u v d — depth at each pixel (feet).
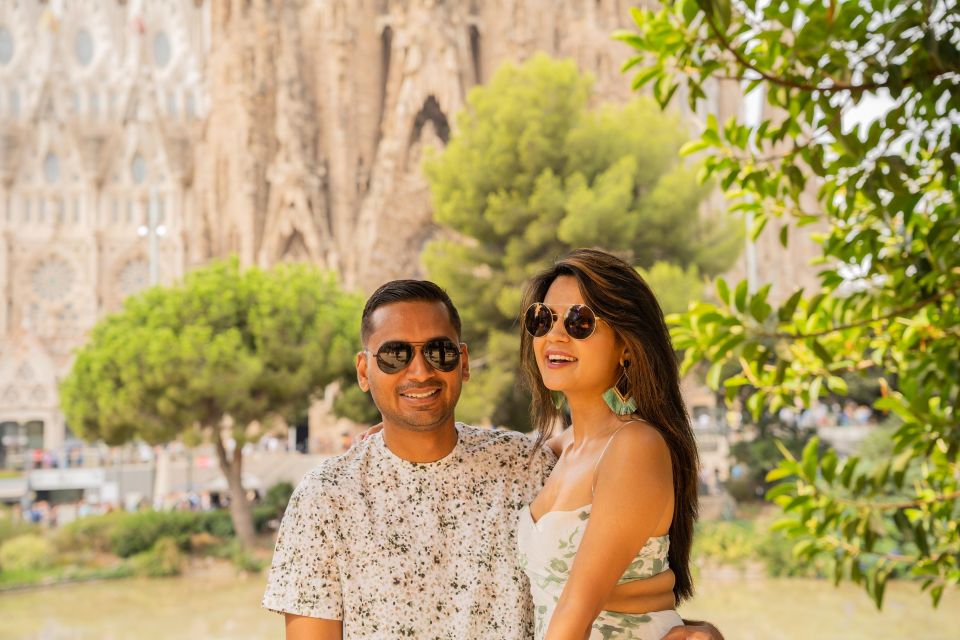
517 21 212.84
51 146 252.42
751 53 12.07
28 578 92.22
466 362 9.18
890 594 74.13
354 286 211.61
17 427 237.66
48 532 111.04
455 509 8.80
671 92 12.85
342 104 220.43
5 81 256.11
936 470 14.42
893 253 13.69
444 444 8.92
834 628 64.28
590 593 7.02
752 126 13.55
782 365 12.37
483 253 101.04
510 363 95.30
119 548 101.81
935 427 12.74
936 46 9.93
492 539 8.76
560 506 8.02
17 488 154.51
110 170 252.83
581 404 8.31
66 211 250.78
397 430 8.82
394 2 217.36
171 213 248.11
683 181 98.37
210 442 110.11
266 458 157.48
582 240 94.58
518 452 9.19
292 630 8.48
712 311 12.91
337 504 8.64
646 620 7.63
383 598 8.46
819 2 11.20
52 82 256.52
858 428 118.11
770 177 14.14
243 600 85.15
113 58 265.13
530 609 8.69
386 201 208.64
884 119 11.00
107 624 75.97
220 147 230.27
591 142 100.78
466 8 215.92
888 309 13.61
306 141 220.02
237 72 224.94
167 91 261.44
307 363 107.24
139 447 182.39
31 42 262.06
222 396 102.73
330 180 221.05
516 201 96.37
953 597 71.67
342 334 112.37
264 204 221.66
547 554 8.00
